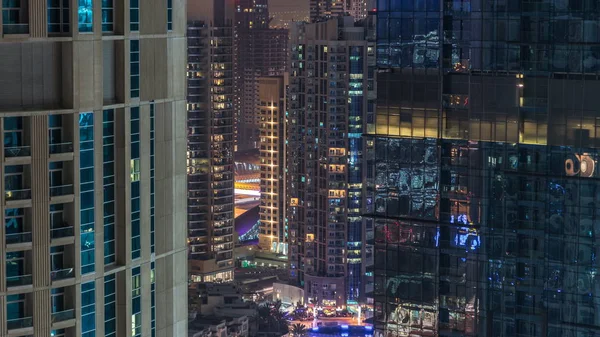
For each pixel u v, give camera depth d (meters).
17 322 106.69
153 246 119.75
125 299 115.75
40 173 105.31
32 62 105.06
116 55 111.94
